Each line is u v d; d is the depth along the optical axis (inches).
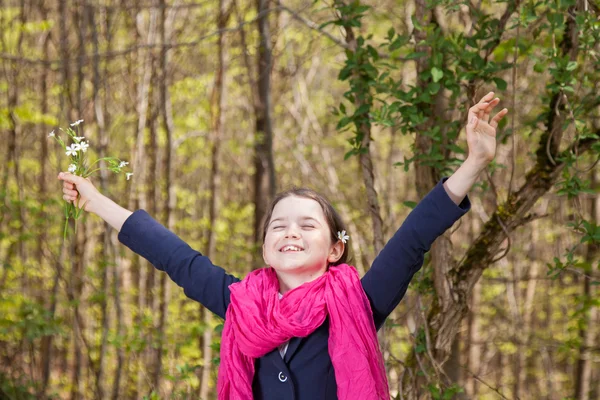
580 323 282.7
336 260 99.0
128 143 499.2
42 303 384.5
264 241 97.5
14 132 391.9
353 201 482.3
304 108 554.6
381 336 160.9
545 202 434.3
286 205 96.0
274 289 92.4
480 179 179.5
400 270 90.0
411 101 156.9
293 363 90.2
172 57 427.2
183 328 402.9
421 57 161.6
